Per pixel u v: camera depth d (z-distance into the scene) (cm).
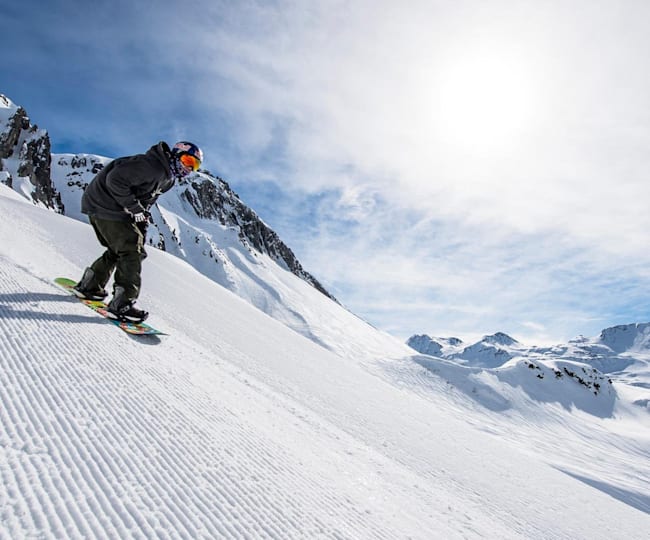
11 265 363
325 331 7175
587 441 3741
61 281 394
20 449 128
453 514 313
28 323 238
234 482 159
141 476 139
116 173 331
